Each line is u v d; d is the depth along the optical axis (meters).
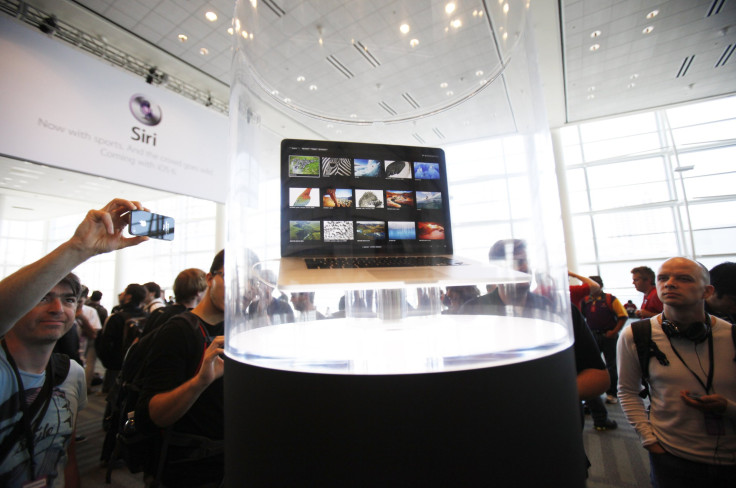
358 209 0.81
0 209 10.58
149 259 12.66
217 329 1.28
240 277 0.67
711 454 1.08
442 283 0.59
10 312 0.72
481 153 0.84
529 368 0.46
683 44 4.90
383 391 0.41
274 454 0.45
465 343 0.54
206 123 4.77
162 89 4.30
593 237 8.16
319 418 0.43
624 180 7.96
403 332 0.62
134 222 0.82
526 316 0.68
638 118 7.91
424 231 0.83
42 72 3.29
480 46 1.11
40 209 12.32
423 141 1.37
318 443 0.43
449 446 0.41
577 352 1.07
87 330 4.05
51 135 3.30
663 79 5.79
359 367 0.45
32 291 0.74
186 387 0.96
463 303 0.75
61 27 4.06
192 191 4.55
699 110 7.40
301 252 0.75
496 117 1.01
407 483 0.41
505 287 0.71
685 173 7.43
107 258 14.16
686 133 7.49
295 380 0.44
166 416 0.97
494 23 0.99
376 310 0.71
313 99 1.56
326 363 0.47
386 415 0.41
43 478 1.03
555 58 5.14
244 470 0.49
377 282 0.56
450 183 0.88
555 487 0.46
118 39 4.46
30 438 1.00
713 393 1.11
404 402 0.41
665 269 1.22
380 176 0.84
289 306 0.72
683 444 1.13
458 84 1.31
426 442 0.41
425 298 0.75
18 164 7.73
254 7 0.94
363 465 0.41
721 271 1.52
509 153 0.80
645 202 7.72
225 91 5.73
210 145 4.80
